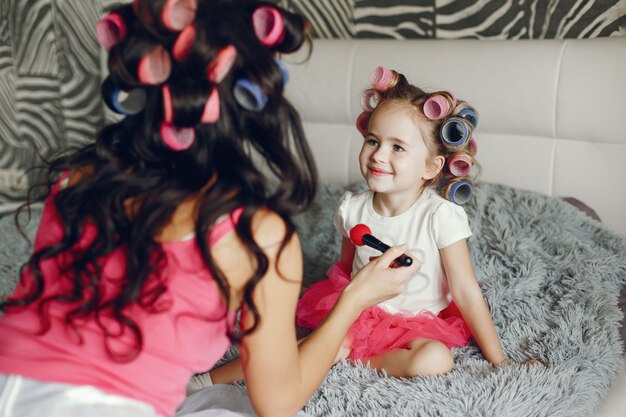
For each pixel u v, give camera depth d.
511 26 2.17
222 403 1.19
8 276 1.91
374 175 1.47
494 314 1.61
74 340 0.88
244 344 0.93
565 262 1.70
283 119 0.90
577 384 1.36
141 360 0.88
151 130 0.85
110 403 0.86
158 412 0.89
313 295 1.63
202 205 0.87
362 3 2.40
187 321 0.89
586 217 1.87
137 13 0.85
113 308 0.86
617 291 1.66
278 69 0.86
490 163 2.14
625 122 1.92
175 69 0.83
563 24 2.09
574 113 1.98
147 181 0.87
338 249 1.94
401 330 1.49
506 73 2.05
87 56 2.75
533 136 2.08
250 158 0.90
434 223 1.48
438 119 1.44
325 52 2.34
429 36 2.31
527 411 1.28
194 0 0.84
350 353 1.49
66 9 2.73
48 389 0.85
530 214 1.88
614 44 1.94
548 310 1.60
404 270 1.14
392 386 1.35
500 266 1.72
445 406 1.27
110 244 0.88
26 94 2.84
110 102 0.89
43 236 0.95
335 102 2.34
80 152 0.99
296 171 0.92
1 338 0.90
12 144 2.89
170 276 0.88
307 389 1.01
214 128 0.86
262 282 0.90
